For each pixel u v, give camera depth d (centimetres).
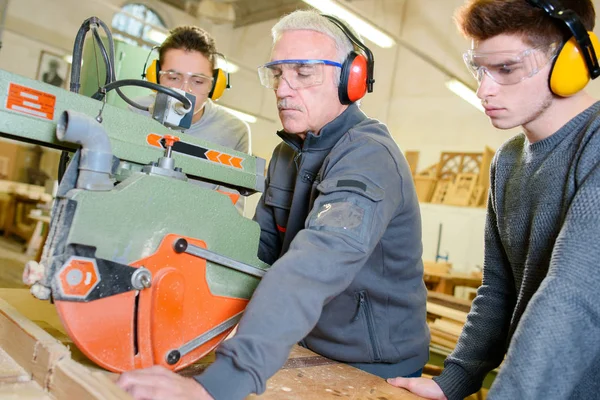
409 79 831
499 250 123
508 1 89
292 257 89
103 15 852
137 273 84
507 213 113
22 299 135
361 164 105
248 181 118
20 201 646
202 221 96
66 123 79
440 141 790
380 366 125
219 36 1005
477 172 731
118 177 93
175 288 90
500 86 95
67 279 76
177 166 102
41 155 727
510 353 77
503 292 123
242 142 214
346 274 91
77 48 105
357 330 123
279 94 120
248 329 80
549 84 93
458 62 777
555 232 98
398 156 114
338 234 92
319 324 126
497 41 91
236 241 104
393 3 841
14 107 84
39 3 797
